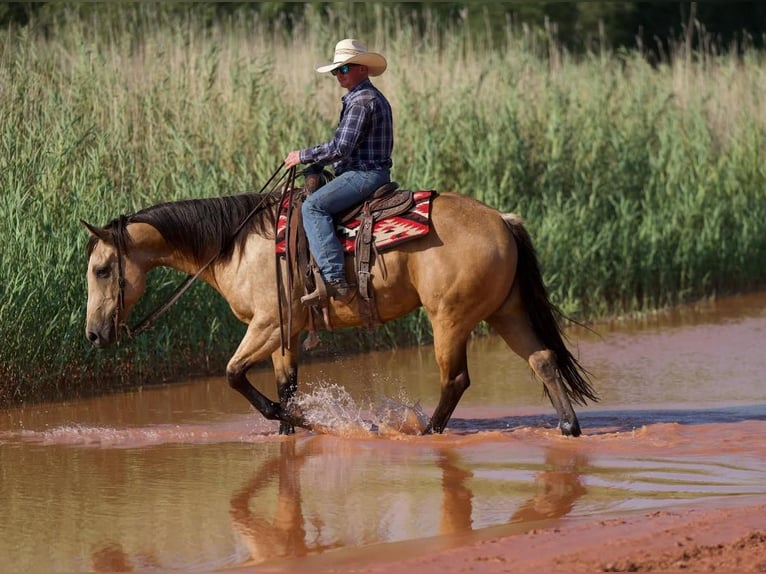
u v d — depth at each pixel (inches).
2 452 386.0
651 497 313.7
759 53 1077.1
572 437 390.0
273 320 394.3
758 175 832.3
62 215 512.1
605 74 828.0
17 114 546.9
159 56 630.5
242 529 293.3
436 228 377.7
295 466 360.5
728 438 385.7
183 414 452.1
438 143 665.0
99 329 403.9
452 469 350.9
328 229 378.9
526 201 684.1
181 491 332.2
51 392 491.2
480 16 1198.3
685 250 725.9
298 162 385.4
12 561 271.0
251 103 625.9
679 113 836.6
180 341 529.3
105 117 594.6
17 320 472.4
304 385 500.4
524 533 274.2
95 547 280.1
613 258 694.5
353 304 386.6
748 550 250.7
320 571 252.8
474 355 577.0
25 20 765.3
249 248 396.5
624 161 743.7
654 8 1352.1
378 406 453.7
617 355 565.9
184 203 404.2
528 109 746.2
